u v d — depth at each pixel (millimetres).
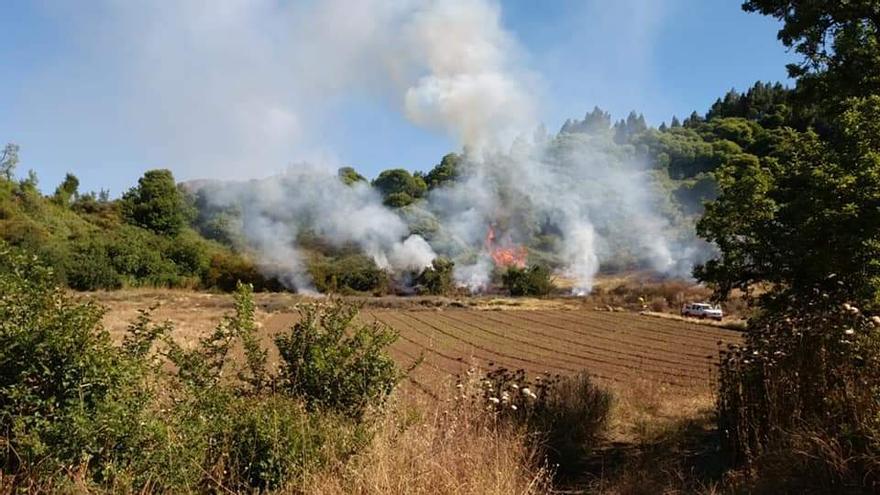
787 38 10062
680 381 17594
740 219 10680
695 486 6859
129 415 5012
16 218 57594
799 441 5797
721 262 11398
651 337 30797
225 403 6074
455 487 5184
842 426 5379
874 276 8266
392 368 7680
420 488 5082
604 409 11305
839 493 5008
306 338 7656
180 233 82562
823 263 9039
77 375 4945
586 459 9305
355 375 7285
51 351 4887
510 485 5484
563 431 9922
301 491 5320
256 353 7324
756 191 10406
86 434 4680
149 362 5852
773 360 7199
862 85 9383
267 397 6664
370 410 6984
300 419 6137
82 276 53094
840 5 9398
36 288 5223
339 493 5074
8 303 4980
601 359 22797
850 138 9086
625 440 10523
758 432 7113
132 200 83562
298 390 7203
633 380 16859
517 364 21297
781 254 10211
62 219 67375
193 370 6559
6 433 4645
